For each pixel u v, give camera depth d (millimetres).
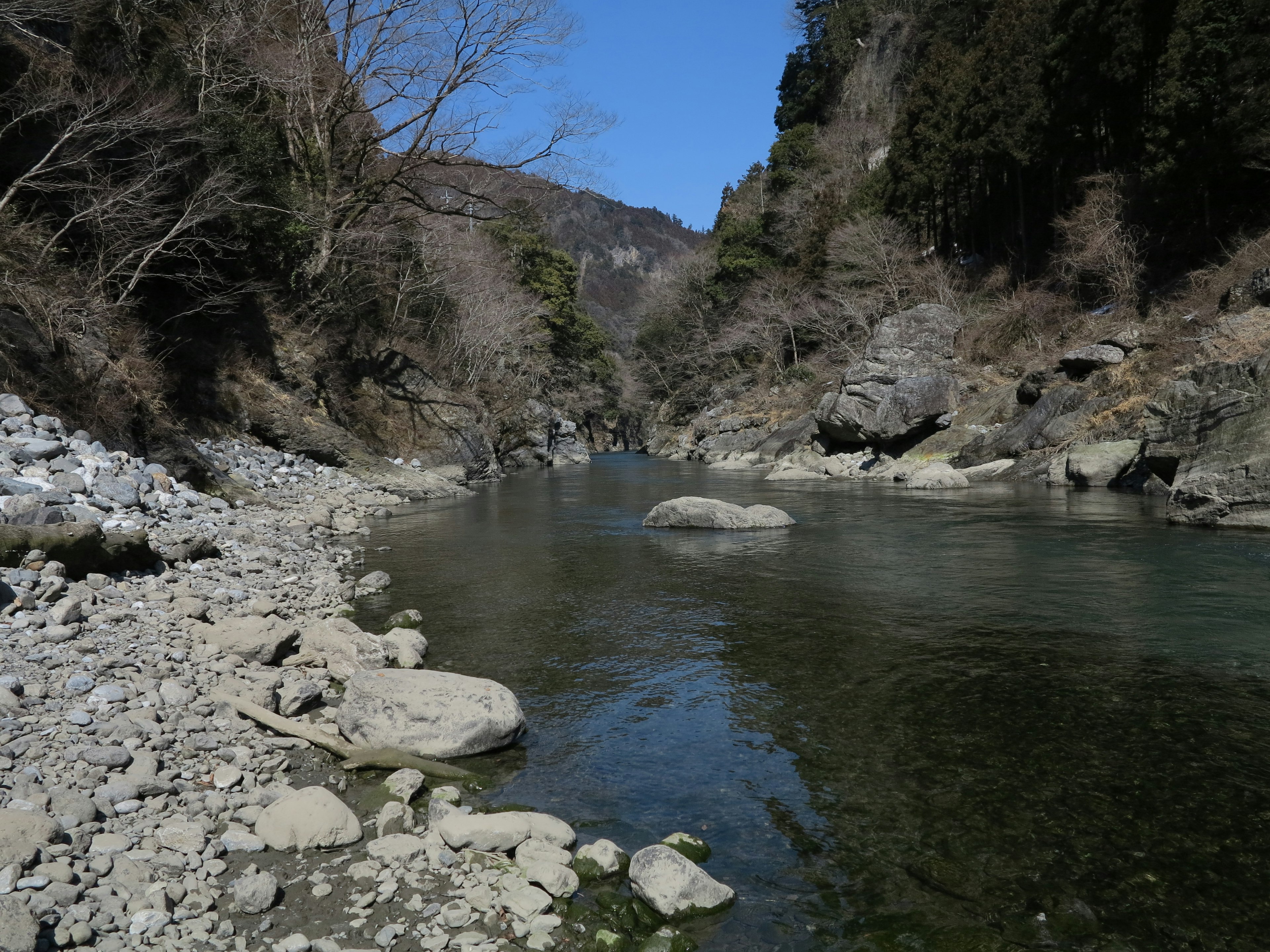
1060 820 4516
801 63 73938
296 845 4281
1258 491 13203
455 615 9141
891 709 6188
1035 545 12773
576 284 66125
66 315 14297
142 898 3646
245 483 17797
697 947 3551
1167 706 6059
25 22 17891
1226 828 4387
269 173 23234
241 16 23234
